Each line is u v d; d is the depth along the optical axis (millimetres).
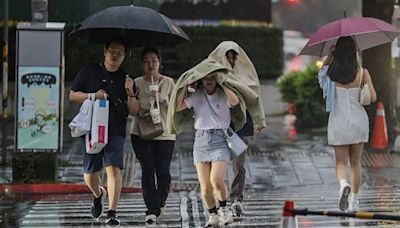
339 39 23891
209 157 20500
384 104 43156
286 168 38125
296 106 52469
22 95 31688
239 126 20875
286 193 31828
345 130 23422
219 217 20875
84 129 21375
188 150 43094
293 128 52625
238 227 22344
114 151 21719
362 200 28406
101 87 21781
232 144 20438
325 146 44344
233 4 66562
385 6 42625
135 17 22422
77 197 31344
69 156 40500
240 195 23641
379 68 43125
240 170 23359
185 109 21062
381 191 31344
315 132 50781
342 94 23609
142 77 22734
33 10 31672
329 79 23703
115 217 22656
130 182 34719
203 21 66125
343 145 23625
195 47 64312
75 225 23438
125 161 39562
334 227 22188
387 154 41312
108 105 21562
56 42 31391
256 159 40312
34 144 32219
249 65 22469
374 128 41938
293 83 54406
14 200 30359
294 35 82750
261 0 66938
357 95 23625
